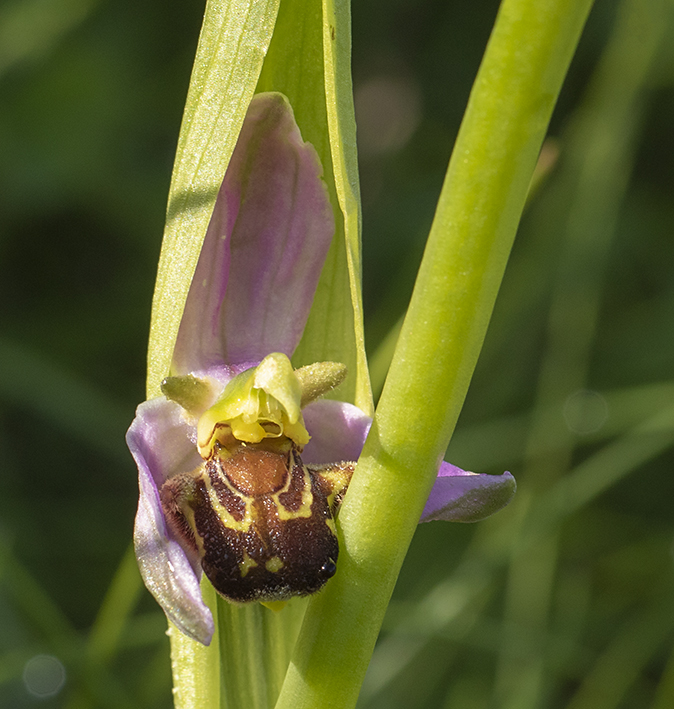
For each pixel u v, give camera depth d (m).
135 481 0.37
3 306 0.41
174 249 0.17
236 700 0.18
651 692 0.31
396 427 0.16
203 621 0.16
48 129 0.38
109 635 0.23
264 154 0.17
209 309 0.17
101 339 0.39
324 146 0.17
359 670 0.16
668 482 0.36
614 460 0.26
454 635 0.25
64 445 0.37
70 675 0.26
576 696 0.27
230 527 0.17
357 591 0.16
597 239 0.31
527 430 0.31
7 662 0.22
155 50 0.42
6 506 0.33
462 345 0.16
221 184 0.17
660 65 0.31
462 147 0.16
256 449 0.17
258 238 0.17
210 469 0.17
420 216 0.40
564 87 0.42
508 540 0.26
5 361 0.31
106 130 0.39
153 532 0.16
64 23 0.37
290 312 0.18
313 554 0.16
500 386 0.34
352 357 0.18
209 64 0.17
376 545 0.16
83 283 0.42
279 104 0.17
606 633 0.31
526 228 0.34
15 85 0.38
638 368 0.37
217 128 0.17
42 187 0.38
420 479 0.16
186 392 0.17
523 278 0.32
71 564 0.33
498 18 0.15
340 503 0.17
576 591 0.32
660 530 0.34
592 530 0.34
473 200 0.16
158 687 0.25
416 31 0.48
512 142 0.15
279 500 0.17
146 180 0.40
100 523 0.34
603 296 0.39
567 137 0.32
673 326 0.37
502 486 0.16
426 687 0.29
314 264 0.17
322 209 0.17
